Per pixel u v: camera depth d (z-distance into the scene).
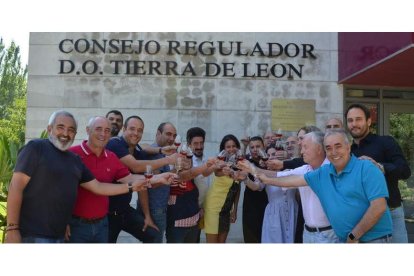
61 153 3.22
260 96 6.85
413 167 7.45
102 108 6.75
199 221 4.66
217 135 6.77
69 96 6.75
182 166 4.10
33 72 6.74
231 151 4.50
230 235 6.51
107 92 6.76
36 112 6.71
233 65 6.85
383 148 3.68
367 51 6.00
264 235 4.30
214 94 6.81
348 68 6.62
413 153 7.48
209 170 4.28
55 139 3.19
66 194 3.17
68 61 6.77
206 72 6.81
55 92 6.75
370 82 6.95
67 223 3.25
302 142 3.58
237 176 4.21
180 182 4.21
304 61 6.93
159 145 4.66
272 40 6.91
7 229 3.02
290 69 6.90
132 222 4.18
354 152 3.81
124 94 6.77
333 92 6.95
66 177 3.17
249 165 3.71
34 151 3.10
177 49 6.82
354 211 3.02
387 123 7.42
